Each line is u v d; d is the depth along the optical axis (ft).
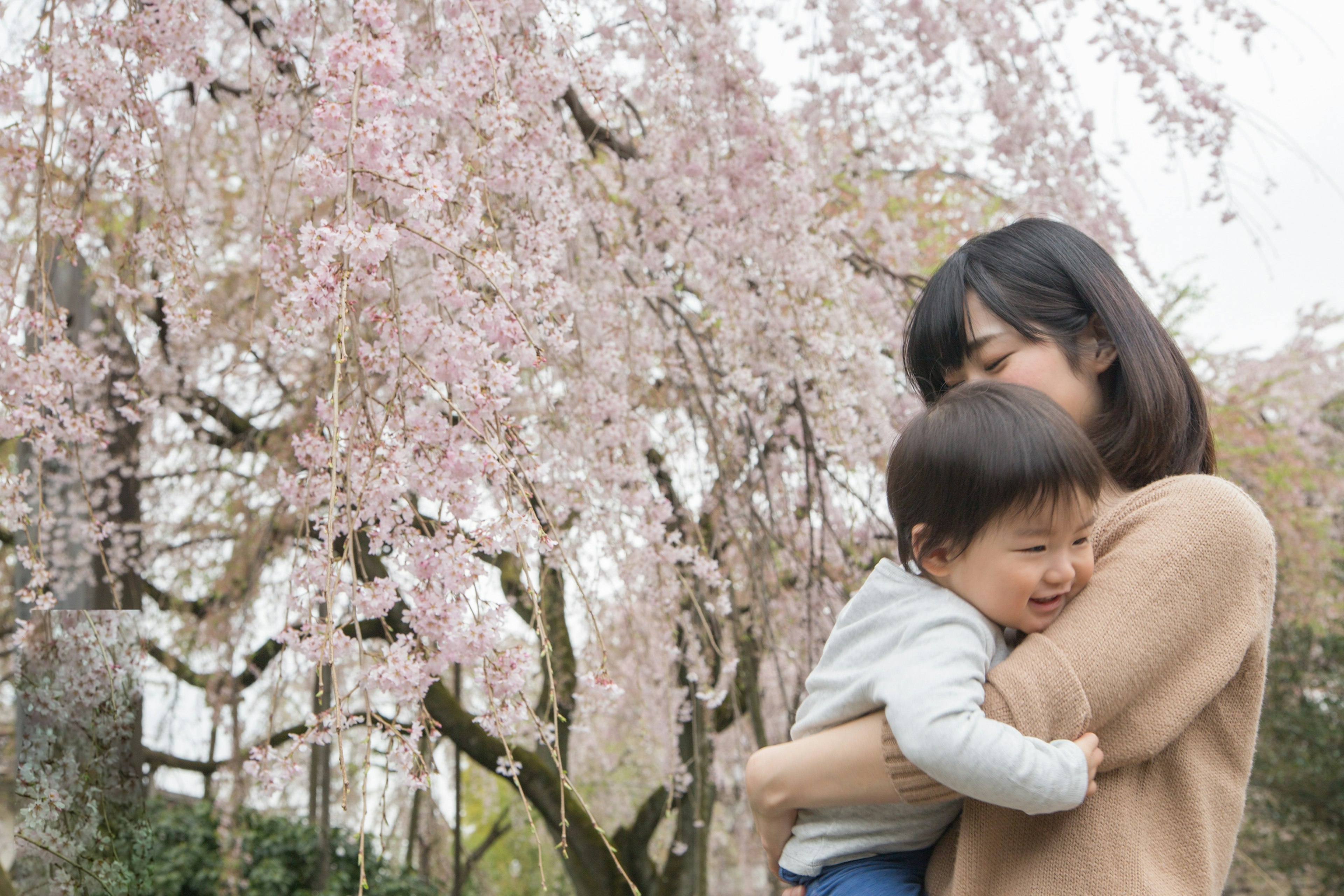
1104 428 3.89
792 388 10.66
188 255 7.17
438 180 4.78
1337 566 24.68
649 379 10.82
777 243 9.15
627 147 9.32
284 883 20.92
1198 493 3.56
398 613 13.66
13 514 6.12
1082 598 3.43
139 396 7.49
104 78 6.61
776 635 12.69
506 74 6.38
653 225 9.62
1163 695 3.30
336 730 4.25
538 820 21.29
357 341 4.75
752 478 11.60
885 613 3.62
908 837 3.73
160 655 16.83
